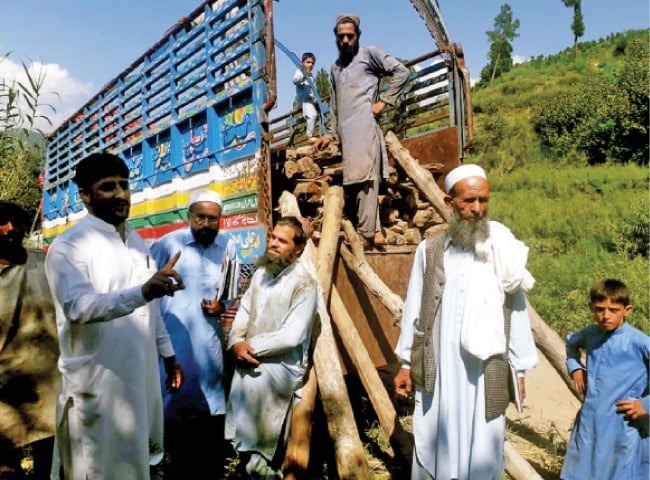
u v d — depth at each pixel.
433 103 5.27
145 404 2.46
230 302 3.76
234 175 4.09
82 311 2.16
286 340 2.70
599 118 25.83
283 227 2.88
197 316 3.47
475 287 2.41
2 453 2.73
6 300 2.74
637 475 2.73
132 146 6.06
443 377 2.48
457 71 4.94
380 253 4.45
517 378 2.53
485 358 2.32
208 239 3.59
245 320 2.94
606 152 24.78
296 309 2.77
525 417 4.43
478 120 38.22
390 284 4.52
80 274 2.29
